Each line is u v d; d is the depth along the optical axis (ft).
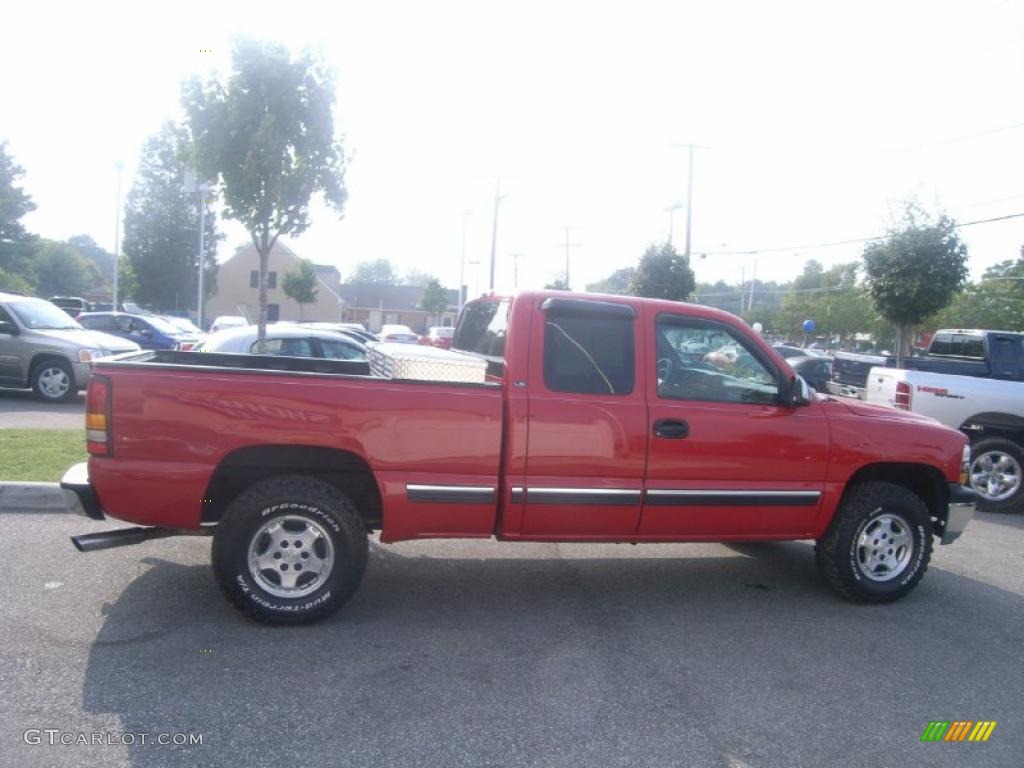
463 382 15.40
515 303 16.02
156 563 17.99
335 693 12.45
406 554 20.04
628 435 15.87
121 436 14.19
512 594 17.52
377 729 11.44
